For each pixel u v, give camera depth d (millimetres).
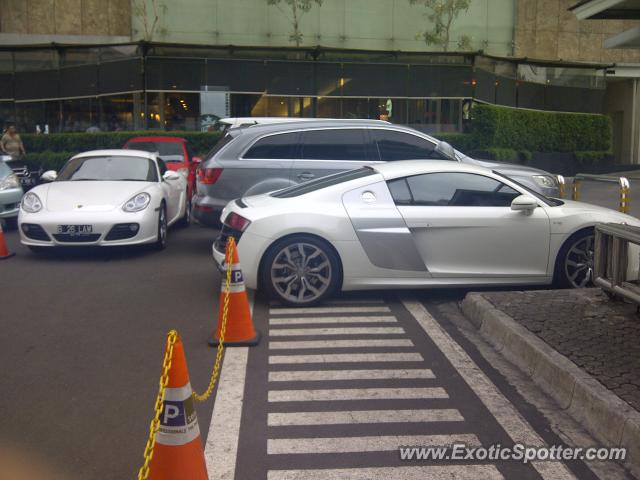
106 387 4871
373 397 4629
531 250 7059
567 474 3623
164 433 2885
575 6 13719
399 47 30297
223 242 7230
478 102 25406
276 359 5402
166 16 28906
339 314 6699
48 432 4145
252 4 29266
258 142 9562
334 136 9648
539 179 10406
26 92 25328
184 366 2922
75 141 24016
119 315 6773
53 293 7691
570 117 26953
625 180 9305
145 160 11305
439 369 5176
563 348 5047
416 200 7023
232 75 24172
